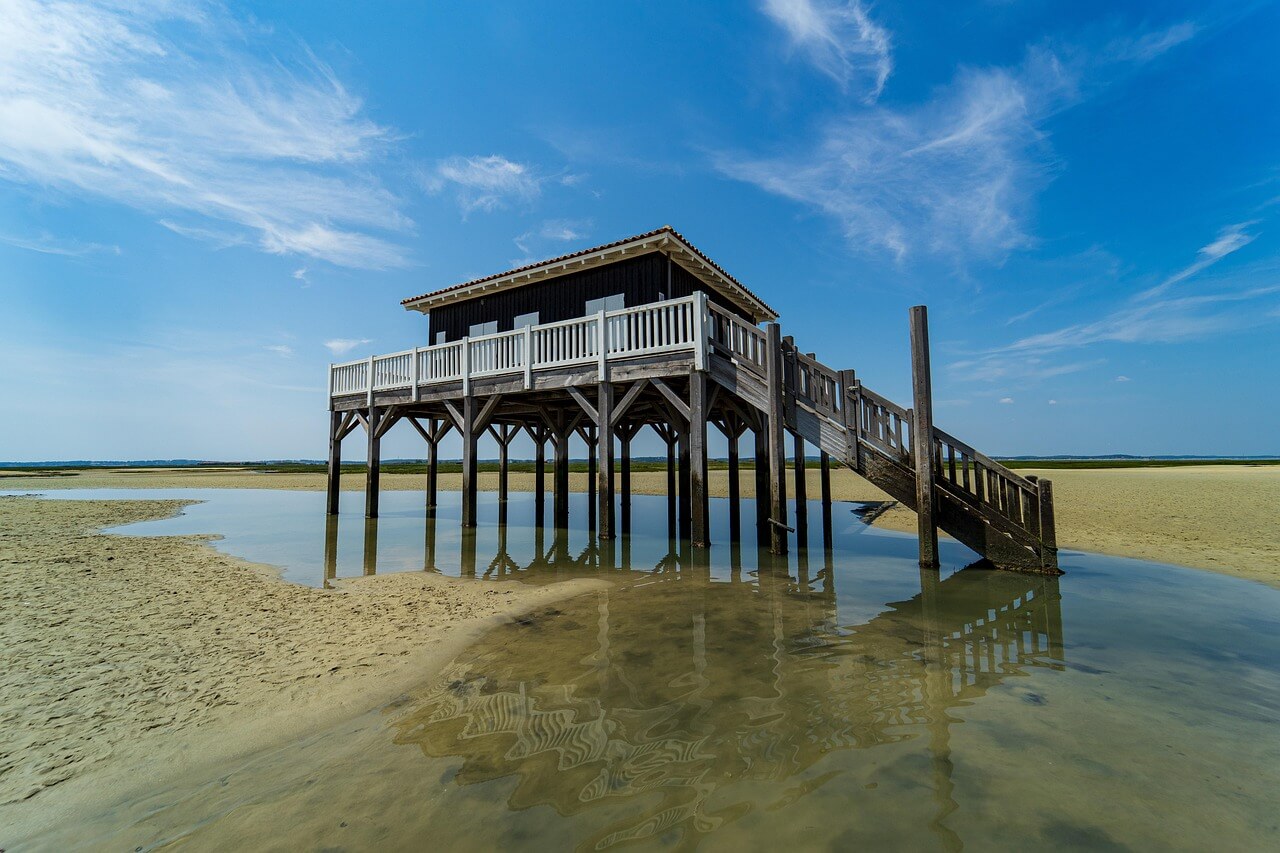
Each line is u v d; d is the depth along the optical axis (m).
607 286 13.11
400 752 3.25
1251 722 3.58
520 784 2.89
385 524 15.21
